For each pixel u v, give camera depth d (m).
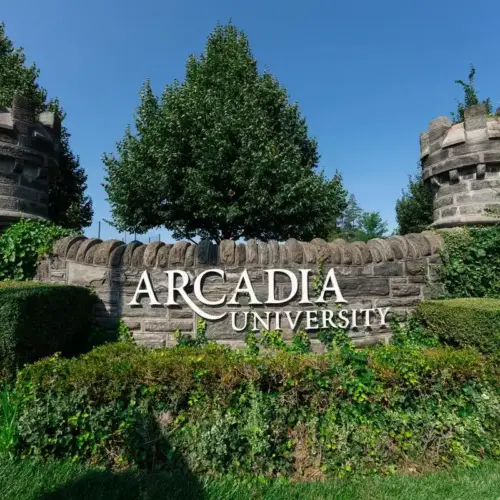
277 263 4.68
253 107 11.15
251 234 12.70
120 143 12.68
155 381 2.66
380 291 4.88
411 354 3.01
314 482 2.46
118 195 12.27
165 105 11.87
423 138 6.59
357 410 2.74
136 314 4.59
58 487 2.26
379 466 2.62
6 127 5.64
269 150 10.59
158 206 12.42
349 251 4.84
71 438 2.58
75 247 4.74
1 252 4.75
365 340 4.75
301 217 11.38
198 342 4.48
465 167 5.80
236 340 4.57
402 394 2.79
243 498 2.26
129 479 2.37
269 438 2.58
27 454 2.55
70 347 4.16
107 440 2.60
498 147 5.59
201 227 13.16
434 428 2.76
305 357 2.94
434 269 5.12
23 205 5.84
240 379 2.68
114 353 3.12
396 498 2.29
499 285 4.88
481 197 5.67
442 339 4.42
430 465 2.67
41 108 12.92
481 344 3.63
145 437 2.55
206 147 10.73
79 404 2.61
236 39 13.35
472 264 5.05
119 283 4.62
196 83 12.12
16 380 2.86
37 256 4.80
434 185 6.39
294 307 4.66
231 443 2.54
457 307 4.00
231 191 11.23
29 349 3.23
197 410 2.64
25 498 2.16
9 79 12.33
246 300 4.62
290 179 10.81
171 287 4.59
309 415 2.72
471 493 2.33
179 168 11.37
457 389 2.85
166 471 2.51
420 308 4.77
